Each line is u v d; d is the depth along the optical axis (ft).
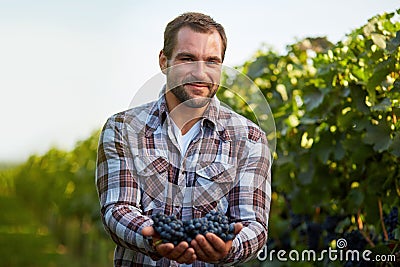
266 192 11.03
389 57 15.43
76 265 43.24
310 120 17.63
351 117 16.67
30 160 61.05
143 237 10.11
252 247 10.52
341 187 18.17
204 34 10.51
